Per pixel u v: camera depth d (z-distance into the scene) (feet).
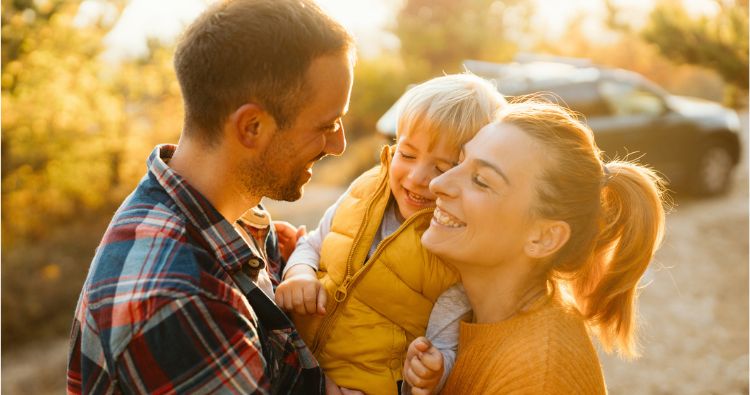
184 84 4.50
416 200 5.59
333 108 4.58
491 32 56.18
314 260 5.88
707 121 27.04
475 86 5.81
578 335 4.89
